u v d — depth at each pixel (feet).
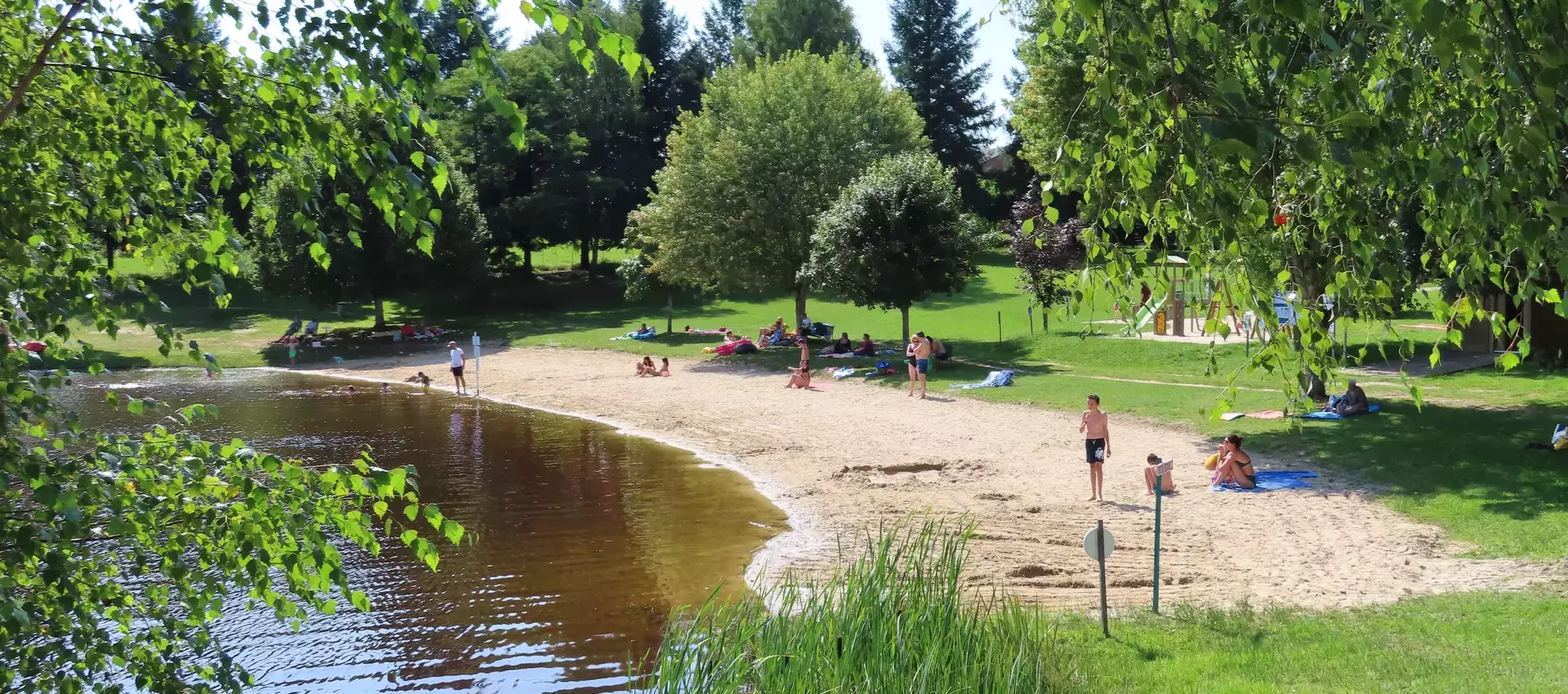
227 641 41.06
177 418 19.27
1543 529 45.62
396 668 38.50
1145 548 49.32
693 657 31.68
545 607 45.24
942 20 266.16
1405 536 47.93
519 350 160.04
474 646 40.73
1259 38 15.28
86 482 16.60
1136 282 18.53
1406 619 34.40
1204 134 12.89
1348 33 17.46
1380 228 19.67
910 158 120.78
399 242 173.68
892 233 119.85
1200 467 65.87
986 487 64.75
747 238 145.59
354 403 116.16
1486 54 15.24
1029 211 136.36
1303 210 19.84
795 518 60.29
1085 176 18.79
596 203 231.50
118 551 19.31
